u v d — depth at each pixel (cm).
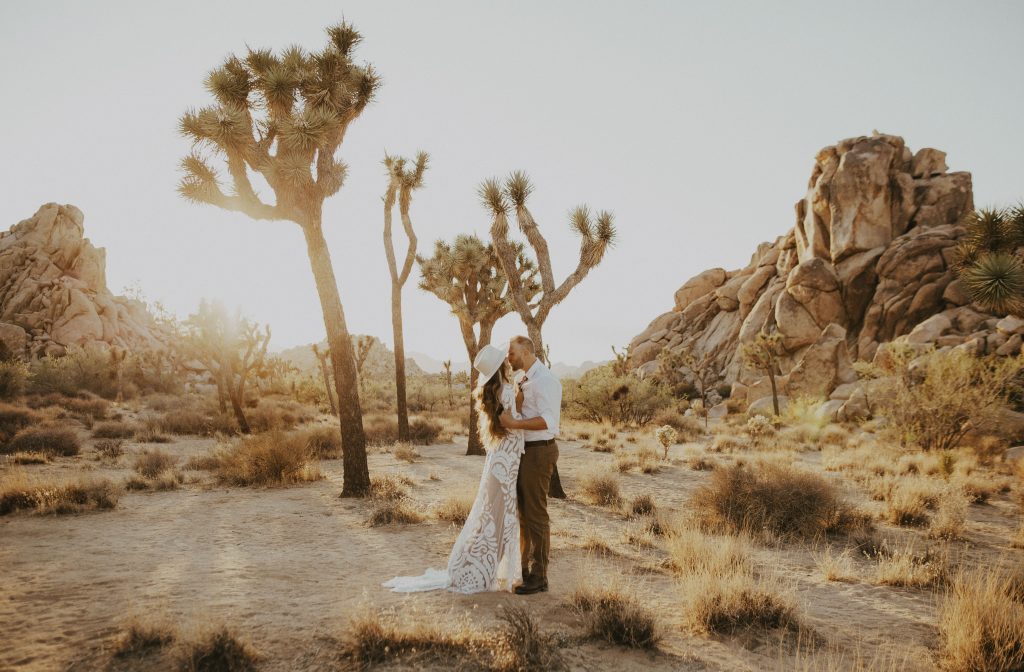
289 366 4888
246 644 313
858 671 310
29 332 5531
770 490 685
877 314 3300
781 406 3136
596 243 1041
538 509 441
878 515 764
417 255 1820
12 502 763
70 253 6331
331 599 414
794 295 3681
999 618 339
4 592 421
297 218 913
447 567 477
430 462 1360
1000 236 1864
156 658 309
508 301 1650
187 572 486
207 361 2312
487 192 1034
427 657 316
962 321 2733
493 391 439
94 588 435
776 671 315
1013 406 1623
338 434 1519
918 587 479
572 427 2466
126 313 6612
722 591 398
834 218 3691
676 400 3522
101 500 786
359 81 964
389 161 1617
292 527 683
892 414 1509
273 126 921
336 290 927
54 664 301
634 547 594
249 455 1048
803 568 532
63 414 2192
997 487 995
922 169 3753
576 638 348
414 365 9950
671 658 331
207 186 888
